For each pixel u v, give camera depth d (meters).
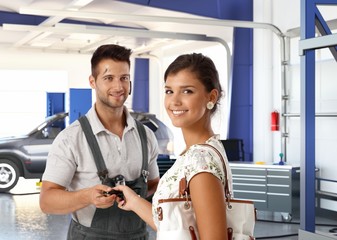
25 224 6.98
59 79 12.98
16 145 10.19
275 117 8.43
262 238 6.20
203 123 1.61
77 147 2.32
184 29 11.55
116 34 8.64
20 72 12.70
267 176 7.34
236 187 7.57
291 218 7.20
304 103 3.44
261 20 8.81
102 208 2.22
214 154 1.49
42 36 10.61
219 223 1.38
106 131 2.36
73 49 12.89
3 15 11.45
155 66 14.23
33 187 10.73
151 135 2.59
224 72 11.29
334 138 7.48
